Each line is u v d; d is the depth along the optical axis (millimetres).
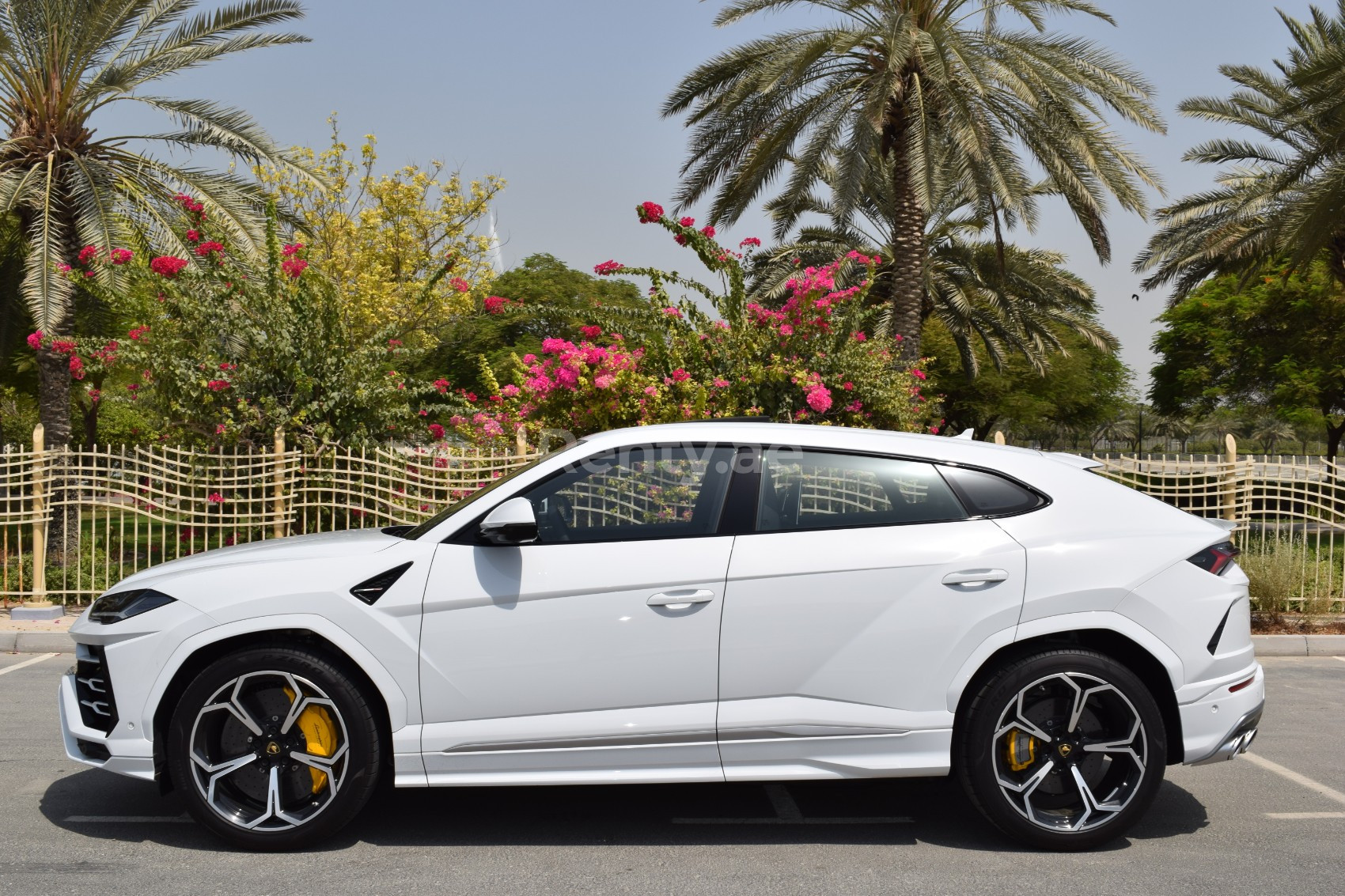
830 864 3930
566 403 10023
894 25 14672
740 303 10641
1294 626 9438
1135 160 15336
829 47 15211
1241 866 3912
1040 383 36188
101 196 13734
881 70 15875
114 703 4008
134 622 4023
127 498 9797
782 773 4008
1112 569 4039
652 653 3980
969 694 4055
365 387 11023
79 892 3602
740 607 3988
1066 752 3998
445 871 3830
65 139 14211
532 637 3975
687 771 4004
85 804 4598
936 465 4230
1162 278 26000
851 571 4012
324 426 10562
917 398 12227
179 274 10766
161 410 11484
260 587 4012
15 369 21656
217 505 10195
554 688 3980
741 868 3885
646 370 10594
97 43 14133
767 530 4086
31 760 5281
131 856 3971
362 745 3967
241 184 15039
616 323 10766
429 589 3994
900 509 4148
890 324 19297
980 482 4211
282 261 11180
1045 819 4023
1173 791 4910
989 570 4020
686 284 10656
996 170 15133
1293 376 30453
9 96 14227
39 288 13336
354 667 4031
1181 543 4141
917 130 15211
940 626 3990
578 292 41969
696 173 17219
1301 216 16328
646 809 4594
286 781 4051
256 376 10688
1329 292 29281
